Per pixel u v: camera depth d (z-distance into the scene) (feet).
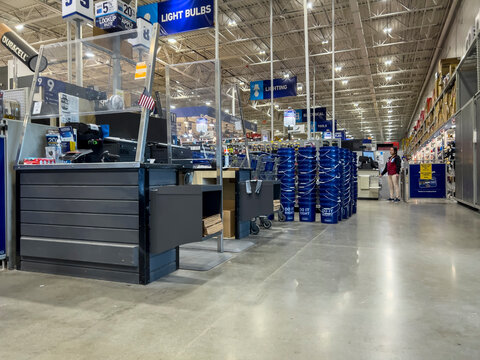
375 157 47.11
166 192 8.09
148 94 8.44
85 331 5.41
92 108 11.23
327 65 61.05
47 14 40.65
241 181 13.23
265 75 66.28
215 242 12.69
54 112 10.38
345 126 127.54
